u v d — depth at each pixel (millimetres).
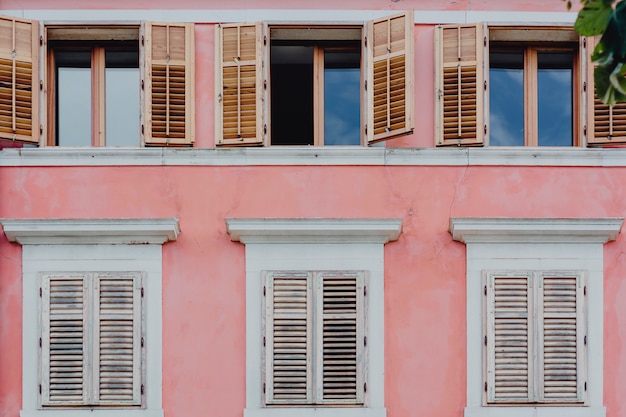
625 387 9305
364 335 9328
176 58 9656
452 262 9453
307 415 9219
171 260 9445
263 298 9367
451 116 9570
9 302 9359
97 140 9852
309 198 9516
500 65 10055
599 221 9273
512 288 9375
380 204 9508
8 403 9250
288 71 10023
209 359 9336
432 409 9289
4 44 9531
